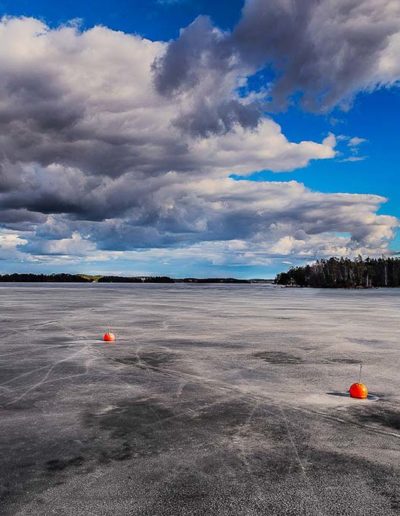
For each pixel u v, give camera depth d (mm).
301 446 5148
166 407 6660
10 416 6219
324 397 7246
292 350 12039
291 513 3707
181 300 41594
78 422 5969
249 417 6191
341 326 18359
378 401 7020
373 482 4262
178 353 11430
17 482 4254
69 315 22828
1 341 13445
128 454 4914
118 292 67500
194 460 4758
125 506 3820
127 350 11859
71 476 4379
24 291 68562
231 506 3816
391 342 13672
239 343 13250
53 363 10023
